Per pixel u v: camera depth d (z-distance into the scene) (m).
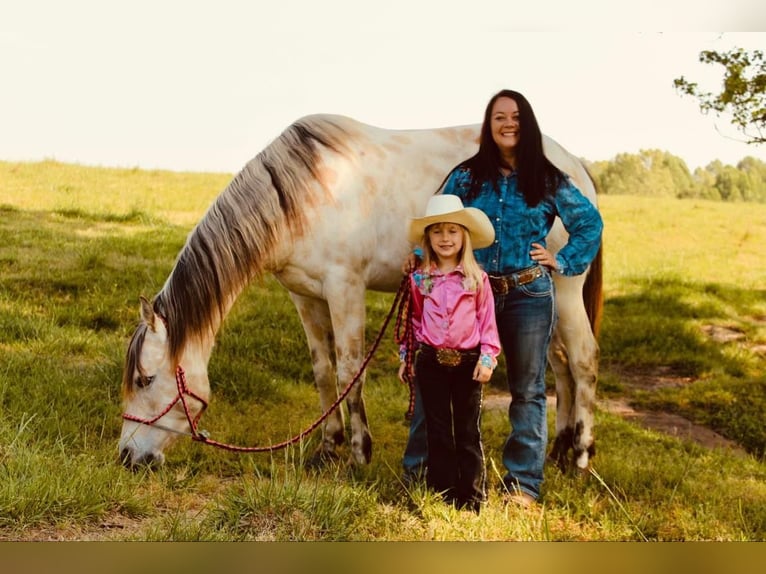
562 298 4.00
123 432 3.65
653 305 8.22
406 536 3.14
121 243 8.10
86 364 5.09
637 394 6.09
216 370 5.07
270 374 5.42
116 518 3.16
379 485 3.65
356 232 3.96
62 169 11.14
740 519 3.52
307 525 3.09
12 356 4.95
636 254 10.12
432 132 4.28
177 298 3.67
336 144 4.00
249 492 3.21
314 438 4.38
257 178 3.84
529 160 3.31
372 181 4.04
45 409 4.21
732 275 9.45
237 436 4.27
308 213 3.88
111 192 10.41
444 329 3.17
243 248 3.78
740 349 7.13
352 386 3.79
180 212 9.96
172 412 3.68
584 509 3.52
